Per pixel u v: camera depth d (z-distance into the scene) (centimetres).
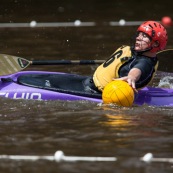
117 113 2233
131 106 2297
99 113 2230
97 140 1973
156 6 4944
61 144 1941
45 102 2345
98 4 5053
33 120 2167
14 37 3919
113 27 4244
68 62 2636
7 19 4484
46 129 2077
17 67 2552
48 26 4275
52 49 3553
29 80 2453
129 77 2284
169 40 3769
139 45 2334
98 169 1745
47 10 4806
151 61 2345
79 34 4028
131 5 5009
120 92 2261
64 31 4119
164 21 4347
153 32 2322
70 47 3619
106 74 2383
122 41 3784
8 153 1866
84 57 3334
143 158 1825
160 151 1880
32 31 4109
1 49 3553
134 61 2347
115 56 2397
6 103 2330
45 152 1873
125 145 1930
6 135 2022
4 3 4991
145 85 2334
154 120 2166
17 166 1769
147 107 2308
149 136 2008
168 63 2638
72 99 2364
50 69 3038
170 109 2295
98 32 4091
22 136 2012
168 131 2055
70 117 2194
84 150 1891
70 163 1791
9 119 2175
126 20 4469
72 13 4716
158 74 2692
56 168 1753
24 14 4647
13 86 2416
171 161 1802
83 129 2073
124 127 2092
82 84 2452
